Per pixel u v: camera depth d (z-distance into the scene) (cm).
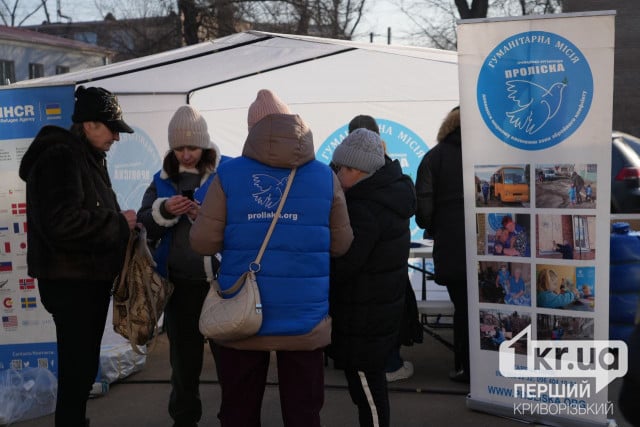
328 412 483
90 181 371
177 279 405
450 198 498
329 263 346
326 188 330
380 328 372
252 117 380
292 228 321
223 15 2469
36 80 624
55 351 492
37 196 358
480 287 446
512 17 412
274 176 325
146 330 386
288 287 319
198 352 418
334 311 376
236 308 311
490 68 423
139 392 531
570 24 400
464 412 469
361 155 369
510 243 433
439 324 712
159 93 744
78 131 381
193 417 424
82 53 3178
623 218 857
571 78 404
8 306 492
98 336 387
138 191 704
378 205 369
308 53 668
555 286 421
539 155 418
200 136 404
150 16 2592
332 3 2603
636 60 1850
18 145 482
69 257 368
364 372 377
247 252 321
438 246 505
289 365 330
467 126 434
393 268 373
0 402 471
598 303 411
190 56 591
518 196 426
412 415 467
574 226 413
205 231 330
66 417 380
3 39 2820
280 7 2498
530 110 416
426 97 780
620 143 999
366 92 787
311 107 796
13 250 489
